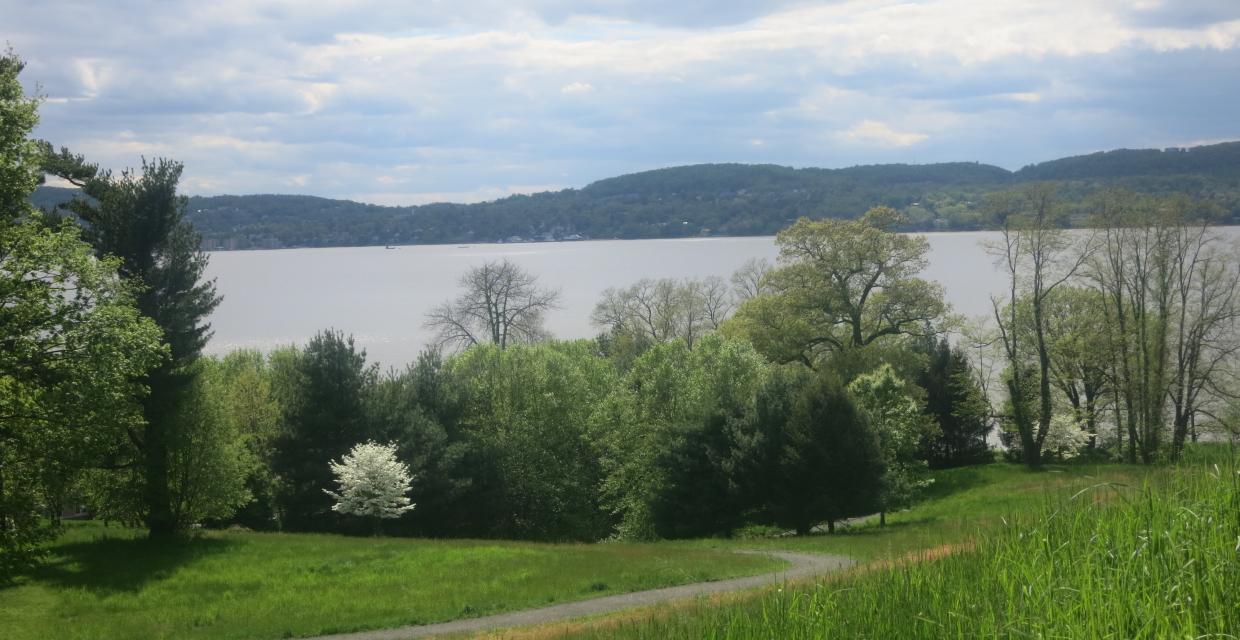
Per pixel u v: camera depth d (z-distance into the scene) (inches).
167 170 1497.3
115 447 1384.1
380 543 1496.1
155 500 1499.8
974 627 237.9
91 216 1491.1
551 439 2196.1
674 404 2073.1
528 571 1198.3
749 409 1845.5
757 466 1731.1
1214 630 194.7
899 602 275.0
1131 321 2176.4
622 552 1364.4
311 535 1605.6
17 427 994.1
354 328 5032.0
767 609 315.3
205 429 1544.0
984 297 4276.6
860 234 2250.2
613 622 666.2
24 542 989.2
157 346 1107.9
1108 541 248.1
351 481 1707.7
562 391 2247.8
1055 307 2447.1
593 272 7022.6
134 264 1493.6
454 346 3641.7
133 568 1286.9
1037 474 2089.1
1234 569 208.5
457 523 2032.5
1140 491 279.1
